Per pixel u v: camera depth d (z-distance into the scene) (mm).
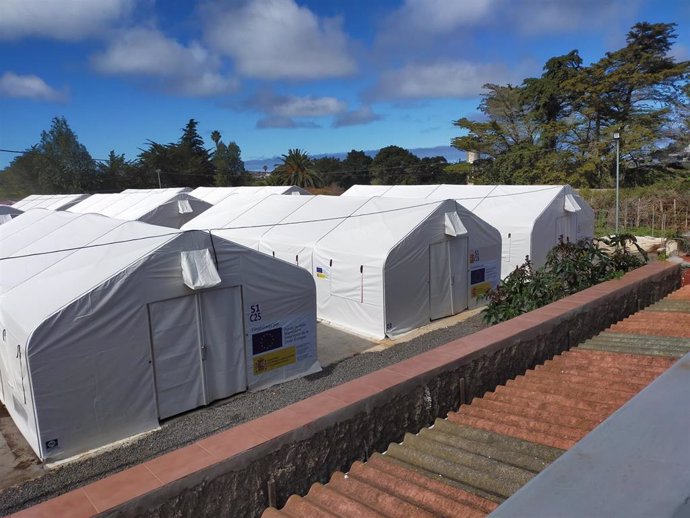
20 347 6848
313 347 9922
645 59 38344
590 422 3535
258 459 3023
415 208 13102
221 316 8555
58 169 55469
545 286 8258
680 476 959
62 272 8156
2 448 7246
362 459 3654
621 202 28312
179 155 64938
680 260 8555
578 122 39531
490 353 4652
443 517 2693
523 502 961
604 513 885
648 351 4902
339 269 12625
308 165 61344
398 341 11578
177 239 7949
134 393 7594
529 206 17031
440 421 3955
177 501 2674
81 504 2465
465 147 46688
